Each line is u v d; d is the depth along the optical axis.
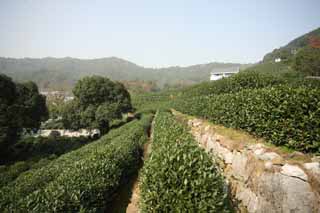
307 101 5.01
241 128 8.28
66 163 10.19
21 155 22.91
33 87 27.06
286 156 5.10
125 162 9.42
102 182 6.47
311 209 4.12
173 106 26.61
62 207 4.59
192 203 3.37
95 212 5.85
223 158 8.05
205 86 22.52
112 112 30.70
